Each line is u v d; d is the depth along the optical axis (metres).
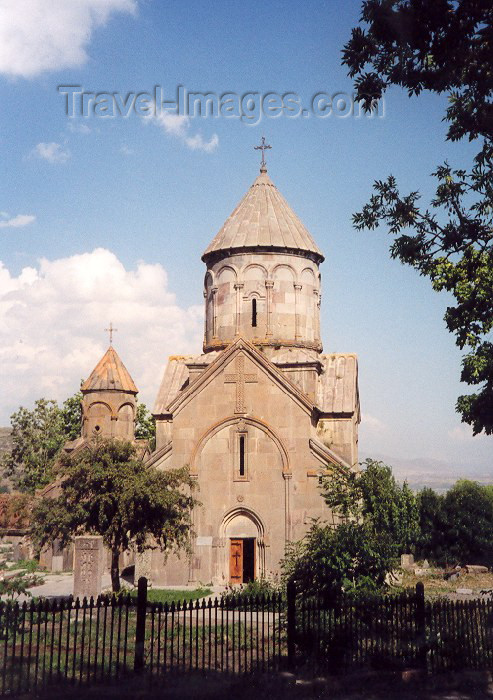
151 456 31.53
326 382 34.22
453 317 18.55
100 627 20.22
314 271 35.78
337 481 25.16
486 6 13.02
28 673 13.94
